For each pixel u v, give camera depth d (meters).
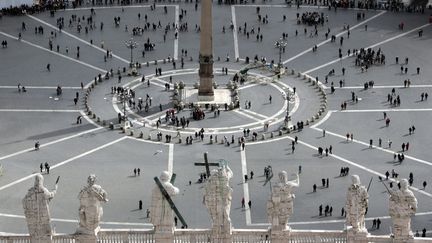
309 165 149.62
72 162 150.12
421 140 159.50
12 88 182.62
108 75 189.50
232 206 133.38
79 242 81.06
